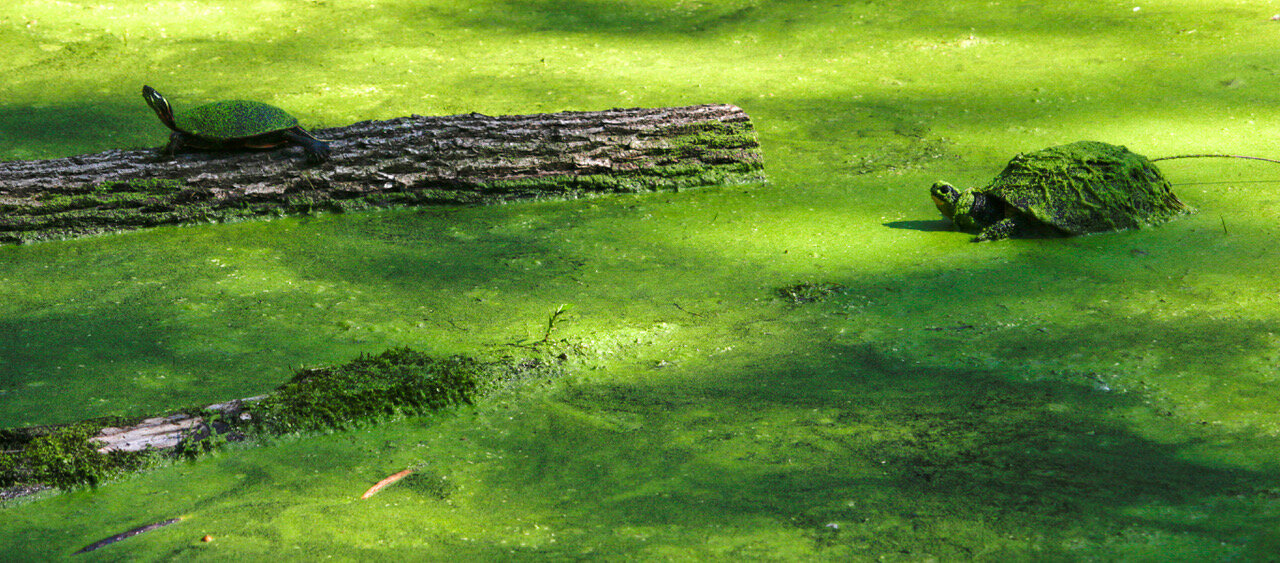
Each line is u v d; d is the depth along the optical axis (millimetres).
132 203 4324
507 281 3738
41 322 3391
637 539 2119
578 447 2549
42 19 7352
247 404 2664
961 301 3455
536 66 6707
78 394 2855
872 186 4758
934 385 2828
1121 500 2189
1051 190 4047
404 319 3400
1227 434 2459
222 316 3430
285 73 6555
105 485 2400
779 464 2418
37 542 2162
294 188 4500
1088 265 3693
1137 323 3166
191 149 4543
